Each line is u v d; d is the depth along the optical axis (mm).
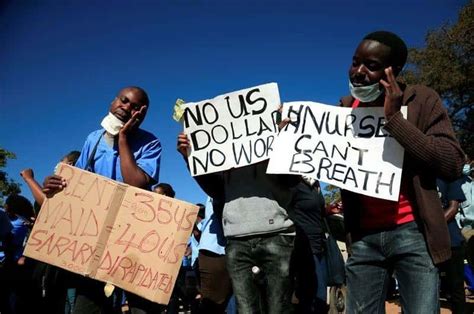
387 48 2748
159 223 3447
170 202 3475
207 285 4711
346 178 2922
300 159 3109
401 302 2719
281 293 3418
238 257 3520
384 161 2832
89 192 3494
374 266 2811
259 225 3449
